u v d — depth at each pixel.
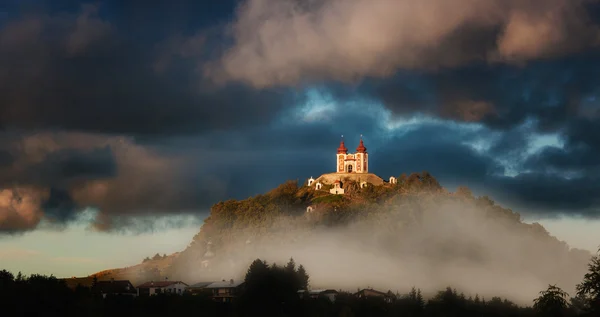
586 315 136.75
